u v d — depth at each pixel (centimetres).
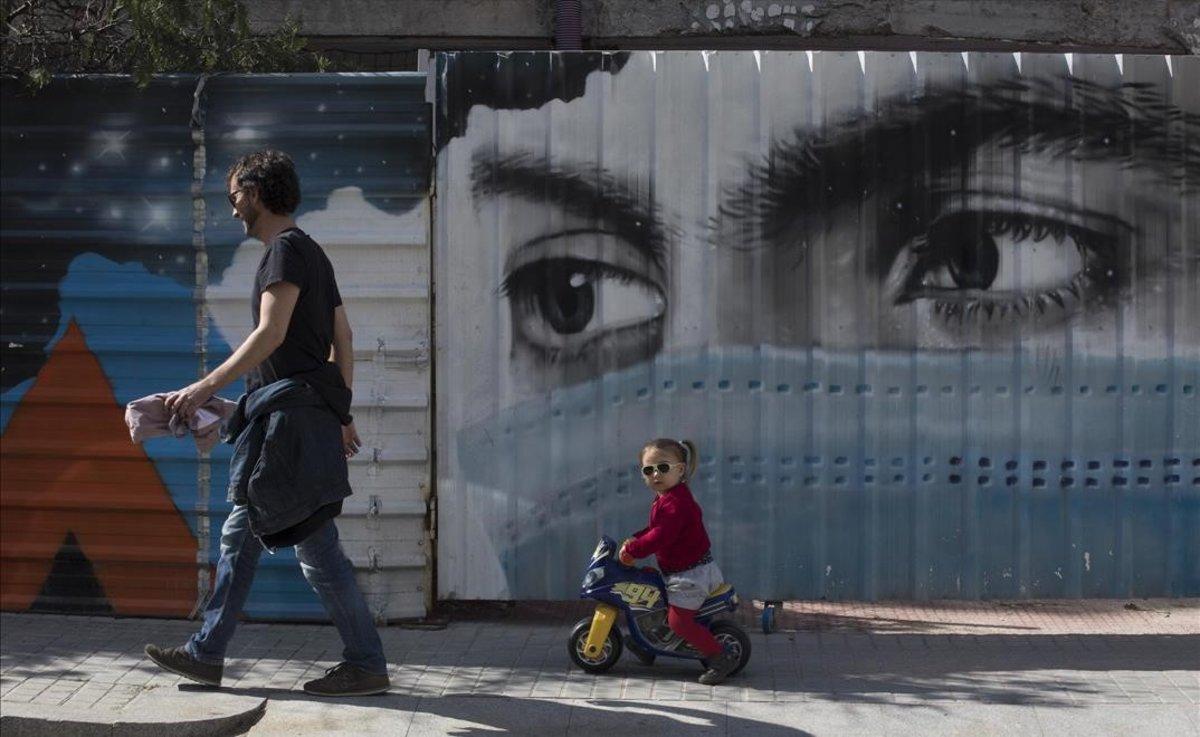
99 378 657
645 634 581
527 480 646
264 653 608
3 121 657
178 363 655
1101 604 744
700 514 578
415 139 640
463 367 646
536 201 641
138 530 660
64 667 582
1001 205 636
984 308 637
